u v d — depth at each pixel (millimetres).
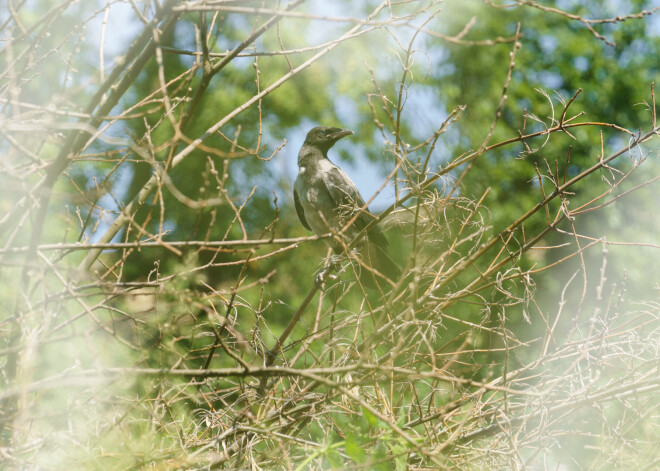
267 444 5008
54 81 4746
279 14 3920
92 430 4570
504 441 4828
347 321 5516
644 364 4629
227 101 17328
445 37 3916
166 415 5273
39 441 3889
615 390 4426
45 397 4641
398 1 5391
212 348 5207
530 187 18000
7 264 3840
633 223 17406
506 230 5332
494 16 19156
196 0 4922
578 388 4984
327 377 4746
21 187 3883
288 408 5254
